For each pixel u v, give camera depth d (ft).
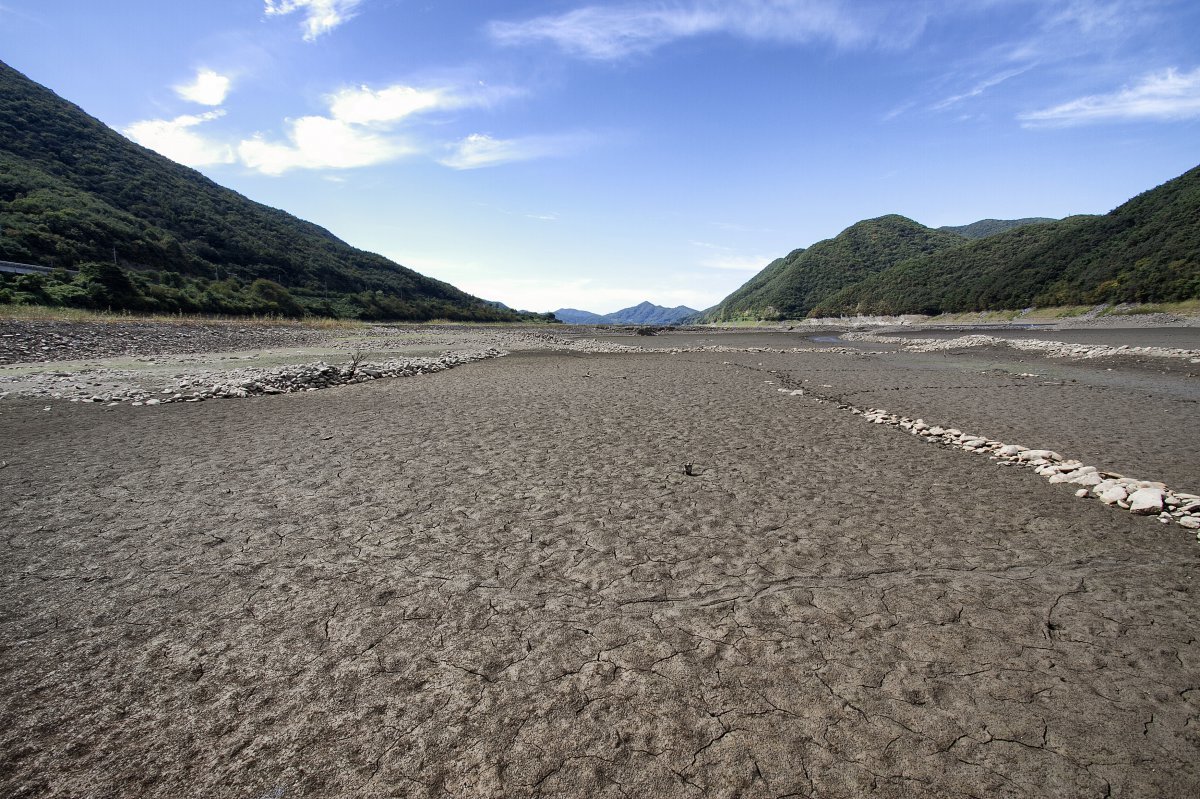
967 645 14.14
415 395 52.80
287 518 21.79
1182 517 22.09
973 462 30.73
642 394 55.01
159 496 23.93
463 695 12.25
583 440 35.22
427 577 17.38
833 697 12.27
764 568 18.17
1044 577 17.65
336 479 26.66
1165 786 10.03
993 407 48.47
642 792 9.96
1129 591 16.83
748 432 37.91
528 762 10.54
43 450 30.89
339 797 9.78
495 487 25.85
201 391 49.42
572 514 22.65
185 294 165.07
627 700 12.16
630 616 15.39
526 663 13.35
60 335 86.38
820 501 24.35
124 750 10.70
